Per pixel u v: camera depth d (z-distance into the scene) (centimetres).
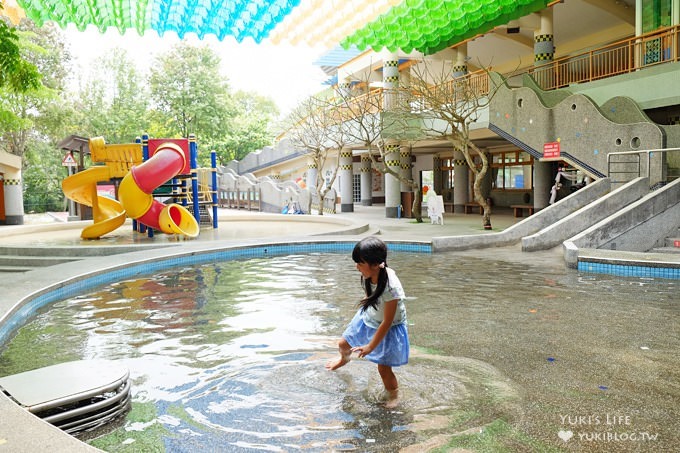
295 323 657
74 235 1666
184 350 555
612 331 605
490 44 2634
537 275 975
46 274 909
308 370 482
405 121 2091
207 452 338
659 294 797
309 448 340
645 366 489
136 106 4403
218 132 4462
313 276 997
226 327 643
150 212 1531
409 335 597
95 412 383
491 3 1098
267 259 1225
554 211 1437
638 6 1717
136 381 467
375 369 481
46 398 370
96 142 1633
